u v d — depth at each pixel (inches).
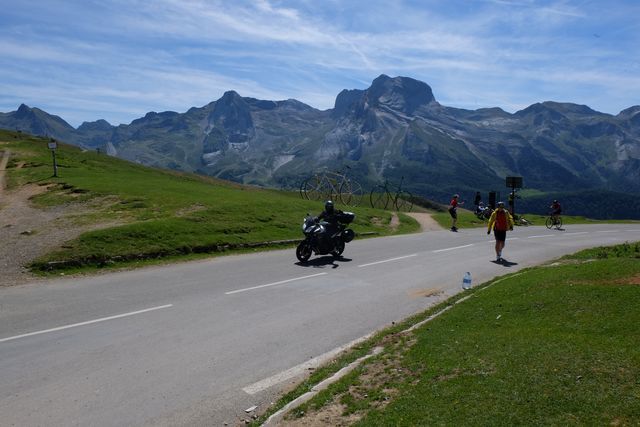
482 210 1792.6
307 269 709.3
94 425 266.2
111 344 381.7
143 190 1378.0
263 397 307.6
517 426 230.1
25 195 1376.7
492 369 293.6
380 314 491.5
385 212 1680.6
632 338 321.7
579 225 1679.4
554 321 386.0
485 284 620.1
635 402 237.8
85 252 689.0
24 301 493.0
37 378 319.3
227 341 399.5
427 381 293.1
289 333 425.1
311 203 1470.2
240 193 1582.2
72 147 3846.0
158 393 305.1
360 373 324.8
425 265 773.3
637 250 876.6
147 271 660.1
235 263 740.7
